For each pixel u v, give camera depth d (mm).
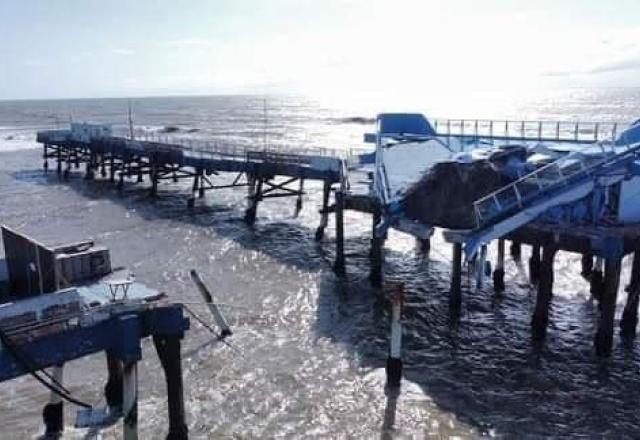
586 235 21125
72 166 76438
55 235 40656
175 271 32469
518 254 34344
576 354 22359
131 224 43781
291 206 50719
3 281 16172
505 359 22031
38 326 12398
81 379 20250
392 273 32000
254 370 20984
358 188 32719
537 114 169625
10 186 61781
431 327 24844
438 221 25406
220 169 46469
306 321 25375
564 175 23125
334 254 35562
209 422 17750
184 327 13812
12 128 153375
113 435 16797
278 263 33812
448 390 19750
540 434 17250
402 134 35219
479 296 28188
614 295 21375
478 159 25672
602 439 17078
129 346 12945
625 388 19938
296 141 108125
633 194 22375
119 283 13531
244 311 26469
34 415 17984
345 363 21562
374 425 17625
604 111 173625
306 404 18797
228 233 41000
